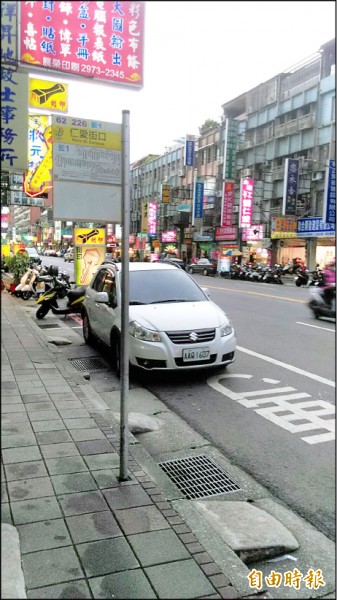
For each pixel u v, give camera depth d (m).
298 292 19.06
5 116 2.13
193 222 40.06
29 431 4.08
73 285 15.45
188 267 38.47
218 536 2.78
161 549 2.56
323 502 3.37
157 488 3.19
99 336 7.32
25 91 2.16
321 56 29.02
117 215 3.14
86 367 6.88
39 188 9.10
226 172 36.62
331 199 25.42
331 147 28.08
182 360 5.74
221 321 6.17
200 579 2.36
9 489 3.12
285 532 2.94
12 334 8.77
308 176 29.44
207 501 3.34
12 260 17.45
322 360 7.25
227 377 6.32
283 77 32.53
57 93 5.27
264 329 9.97
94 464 3.50
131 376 6.36
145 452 3.88
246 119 36.66
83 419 4.38
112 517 2.84
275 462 3.96
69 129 2.99
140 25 2.60
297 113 31.25
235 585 2.40
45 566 2.41
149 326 5.81
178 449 4.20
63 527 2.73
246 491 3.52
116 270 7.25
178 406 5.23
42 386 5.38
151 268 7.24
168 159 53.50
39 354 7.07
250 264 32.38
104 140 3.08
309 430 4.59
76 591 2.26
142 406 5.23
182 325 5.86
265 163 34.50
